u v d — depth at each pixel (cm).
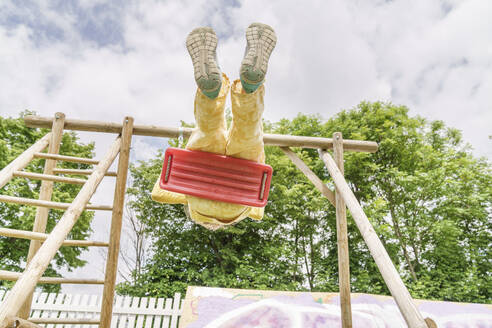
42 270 151
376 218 1049
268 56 178
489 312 517
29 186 1107
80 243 270
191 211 288
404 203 1182
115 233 285
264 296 498
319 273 1122
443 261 1090
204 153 246
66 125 335
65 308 618
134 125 330
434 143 1370
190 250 1123
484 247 1113
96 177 255
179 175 248
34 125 337
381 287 998
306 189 1134
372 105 1370
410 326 146
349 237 1160
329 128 1342
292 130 1385
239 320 461
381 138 1266
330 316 473
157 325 618
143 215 1208
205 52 179
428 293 970
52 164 318
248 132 212
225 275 1035
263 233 1187
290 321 463
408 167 1242
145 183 1241
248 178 250
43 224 305
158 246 1157
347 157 1161
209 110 203
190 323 453
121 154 314
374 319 486
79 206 212
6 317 117
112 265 276
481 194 1083
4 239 1055
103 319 265
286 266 1121
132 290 1009
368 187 1212
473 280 953
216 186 249
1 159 1077
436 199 1157
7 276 203
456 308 526
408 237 1130
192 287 505
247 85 182
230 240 1148
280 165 1120
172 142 1213
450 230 1013
